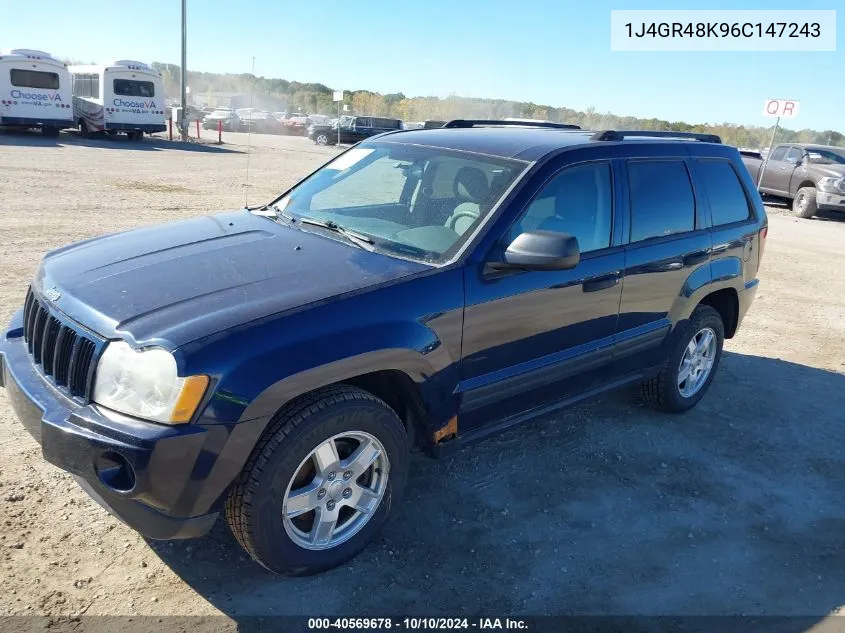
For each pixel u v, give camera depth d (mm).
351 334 2922
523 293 3559
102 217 10781
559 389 4008
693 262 4676
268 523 2846
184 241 3605
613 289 4086
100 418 2635
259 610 2900
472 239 3439
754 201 5398
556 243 3246
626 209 4211
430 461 4188
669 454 4520
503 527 3600
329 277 3127
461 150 4043
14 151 20516
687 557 3494
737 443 4750
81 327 2832
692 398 5141
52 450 2707
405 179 4043
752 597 3242
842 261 11891
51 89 25516
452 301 3268
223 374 2613
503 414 3744
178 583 3012
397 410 3486
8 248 8164
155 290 2967
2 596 2820
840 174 17281
